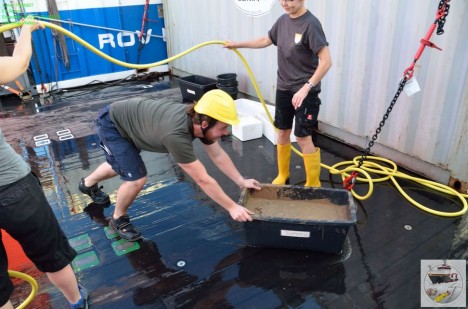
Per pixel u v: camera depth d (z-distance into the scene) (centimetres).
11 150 128
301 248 203
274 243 204
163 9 587
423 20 246
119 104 189
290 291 179
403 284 181
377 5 274
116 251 210
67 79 541
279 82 238
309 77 225
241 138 351
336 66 325
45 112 450
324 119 356
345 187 253
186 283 186
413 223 226
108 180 289
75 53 534
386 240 211
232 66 474
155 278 190
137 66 234
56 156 334
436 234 215
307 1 338
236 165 307
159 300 177
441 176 270
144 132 179
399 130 286
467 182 252
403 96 275
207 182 175
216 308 171
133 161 196
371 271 189
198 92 442
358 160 308
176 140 163
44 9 488
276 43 239
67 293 162
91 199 263
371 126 309
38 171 307
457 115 243
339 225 185
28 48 134
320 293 177
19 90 504
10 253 213
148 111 179
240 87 470
